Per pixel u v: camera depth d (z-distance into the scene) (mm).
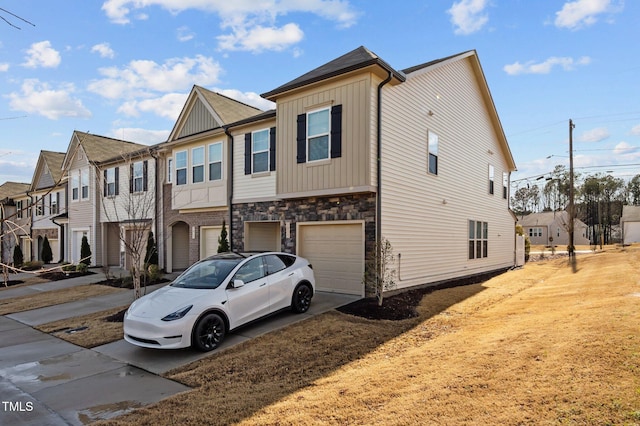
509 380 4191
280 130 12023
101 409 4645
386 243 9742
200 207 15516
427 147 12883
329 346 6535
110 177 21031
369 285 10078
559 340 5199
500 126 18609
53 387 5426
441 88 13922
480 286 12867
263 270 8070
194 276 7738
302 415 4016
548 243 54906
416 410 3822
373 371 5199
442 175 13883
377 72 10312
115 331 8328
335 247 11234
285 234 12414
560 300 8820
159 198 17984
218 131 14766
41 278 17625
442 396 4055
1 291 15141
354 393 4465
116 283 14992
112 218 20625
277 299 8094
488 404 3738
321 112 11102
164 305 6617
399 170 11320
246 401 4535
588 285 10656
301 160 11422
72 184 24250
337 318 8281
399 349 6316
